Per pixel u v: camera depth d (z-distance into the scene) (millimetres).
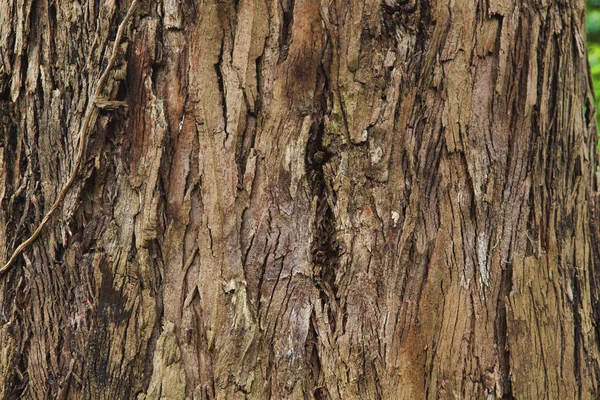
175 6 1914
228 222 1909
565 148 2072
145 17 1920
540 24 2029
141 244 1913
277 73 1914
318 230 1927
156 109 1913
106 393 1914
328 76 1922
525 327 1981
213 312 1903
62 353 1931
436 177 1950
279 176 1917
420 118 1946
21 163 1965
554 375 2004
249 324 1903
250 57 1911
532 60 2014
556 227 2035
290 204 1919
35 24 1959
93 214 1930
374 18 1929
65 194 1931
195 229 1912
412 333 1931
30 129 1960
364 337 1920
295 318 1916
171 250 1913
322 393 1914
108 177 1927
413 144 1941
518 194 1998
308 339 1917
